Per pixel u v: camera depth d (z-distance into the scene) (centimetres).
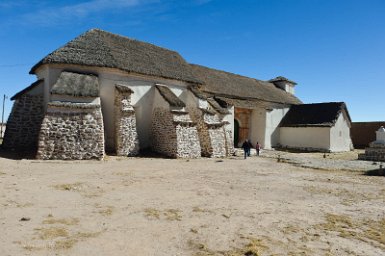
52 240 489
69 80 1544
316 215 697
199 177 1151
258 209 729
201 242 512
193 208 714
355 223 646
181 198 807
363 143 3516
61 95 1453
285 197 873
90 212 646
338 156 2375
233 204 767
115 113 1716
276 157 2097
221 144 2003
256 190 952
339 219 670
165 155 1794
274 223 627
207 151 1942
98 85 1612
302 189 990
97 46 1803
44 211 636
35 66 1742
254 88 3067
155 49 2233
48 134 1384
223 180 1105
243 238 536
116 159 1527
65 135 1415
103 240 501
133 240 508
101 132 1495
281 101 3127
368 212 736
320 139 2811
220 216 660
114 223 586
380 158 1948
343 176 1307
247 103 2658
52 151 1380
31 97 1708
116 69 1759
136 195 817
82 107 1473
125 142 1664
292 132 2994
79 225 566
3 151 1551
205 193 878
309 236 560
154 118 1906
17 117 1666
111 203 725
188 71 2227
